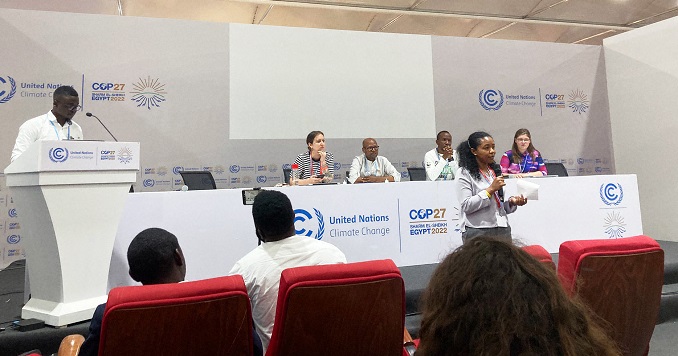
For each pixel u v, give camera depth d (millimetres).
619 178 3801
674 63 5656
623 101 6355
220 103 5293
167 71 5145
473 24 7871
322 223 3094
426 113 5945
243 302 1119
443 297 609
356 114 5703
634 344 1657
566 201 3660
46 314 2078
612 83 6531
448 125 6027
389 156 5781
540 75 6422
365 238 3193
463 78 6117
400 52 5902
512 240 728
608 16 7738
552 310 564
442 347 593
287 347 1188
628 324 1595
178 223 2787
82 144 2082
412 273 3090
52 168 1974
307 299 1148
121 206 2283
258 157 5379
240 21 7266
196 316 1073
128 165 2268
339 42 5703
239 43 5387
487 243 660
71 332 2051
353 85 5715
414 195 3340
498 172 2625
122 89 5000
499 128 6219
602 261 1481
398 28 7875
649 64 5977
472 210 2408
